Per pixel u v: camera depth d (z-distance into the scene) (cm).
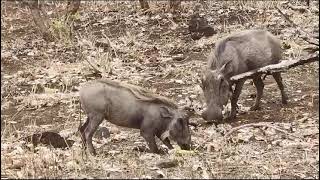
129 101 1090
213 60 1312
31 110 1469
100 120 1095
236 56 1317
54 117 1409
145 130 1091
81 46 1953
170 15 2178
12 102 1536
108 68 1730
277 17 2031
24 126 1353
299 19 1969
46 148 1109
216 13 2156
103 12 2305
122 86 1102
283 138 1133
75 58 1875
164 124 1090
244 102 1444
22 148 1147
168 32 2041
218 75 1265
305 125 1217
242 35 1346
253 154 1030
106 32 2097
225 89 1271
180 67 1712
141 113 1091
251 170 945
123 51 1889
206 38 1939
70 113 1424
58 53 1942
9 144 1180
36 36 2150
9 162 1019
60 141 1159
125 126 1109
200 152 1058
